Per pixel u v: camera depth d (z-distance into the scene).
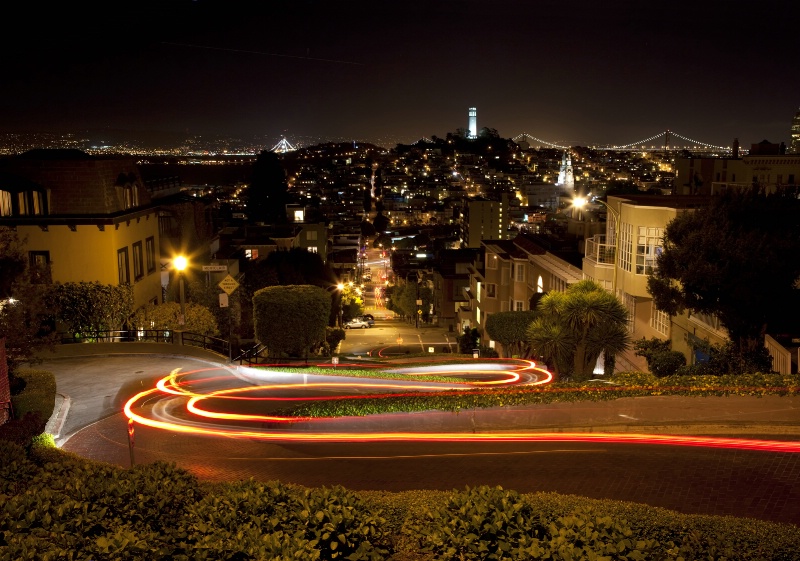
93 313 29.66
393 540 7.84
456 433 14.91
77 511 7.19
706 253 21.22
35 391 16.14
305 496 7.56
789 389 15.84
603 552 6.20
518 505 6.99
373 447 14.30
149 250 37.06
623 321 25.56
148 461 14.09
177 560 6.21
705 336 25.39
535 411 15.70
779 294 20.64
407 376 26.36
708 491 10.70
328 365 31.64
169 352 28.69
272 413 18.00
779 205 21.58
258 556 6.11
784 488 10.69
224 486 8.59
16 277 17.98
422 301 97.31
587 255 35.53
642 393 16.53
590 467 12.10
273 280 56.50
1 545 6.53
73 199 31.66
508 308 49.50
